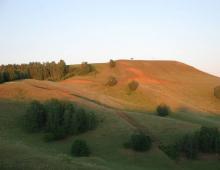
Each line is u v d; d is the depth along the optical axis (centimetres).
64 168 3162
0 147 3475
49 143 6116
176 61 17525
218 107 12081
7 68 13150
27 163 3094
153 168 5519
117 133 6494
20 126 6594
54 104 6612
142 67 15962
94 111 7356
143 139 5975
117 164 5281
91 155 5719
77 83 12988
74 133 6397
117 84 12612
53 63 14438
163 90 13038
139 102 11200
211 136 6259
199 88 13862
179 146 6134
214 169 5825
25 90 8356
